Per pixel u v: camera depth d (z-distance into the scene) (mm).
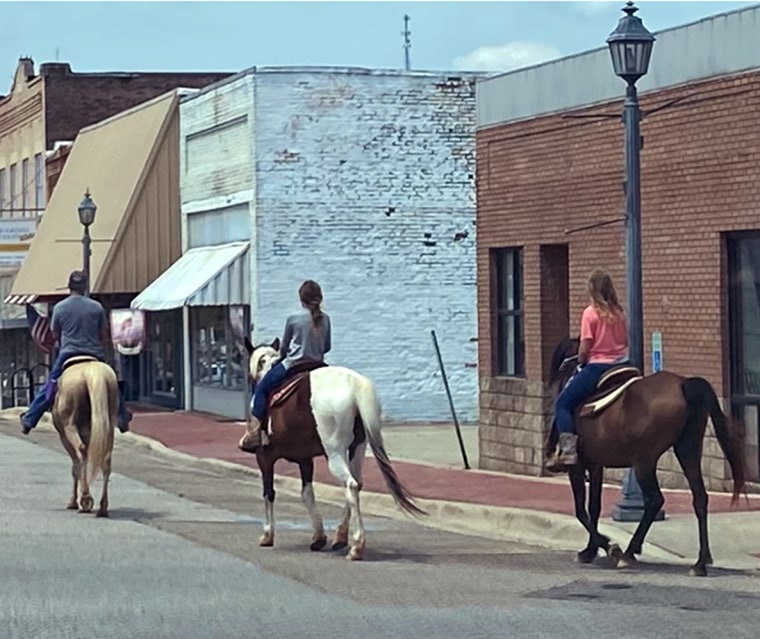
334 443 14469
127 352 36219
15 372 47719
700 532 13602
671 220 19766
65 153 48719
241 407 34812
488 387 23781
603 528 16000
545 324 22531
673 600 12070
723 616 11273
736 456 13562
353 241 33625
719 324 18984
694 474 13609
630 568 14023
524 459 22781
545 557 14930
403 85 33750
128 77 52906
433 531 17562
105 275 38594
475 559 14727
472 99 34000
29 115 54219
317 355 15141
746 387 18906
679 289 19656
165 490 21906
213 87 36156
